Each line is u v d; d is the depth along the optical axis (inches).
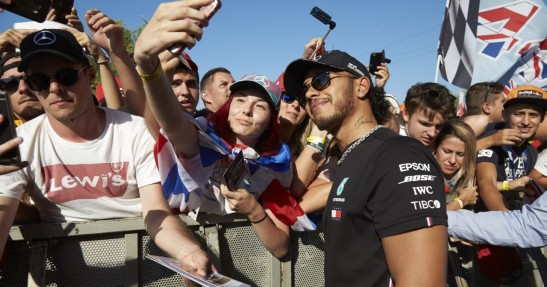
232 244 103.5
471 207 142.1
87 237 91.1
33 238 87.2
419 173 63.9
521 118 157.5
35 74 81.0
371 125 78.7
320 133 117.0
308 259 111.2
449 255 132.9
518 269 134.6
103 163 90.0
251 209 94.6
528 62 233.6
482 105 176.9
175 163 90.0
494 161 140.7
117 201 92.5
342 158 76.2
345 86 77.5
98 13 95.3
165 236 86.0
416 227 61.0
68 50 81.8
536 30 233.8
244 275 104.0
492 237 102.1
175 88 144.9
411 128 130.2
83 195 90.0
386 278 65.7
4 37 109.0
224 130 106.3
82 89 84.3
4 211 80.2
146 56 65.6
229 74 170.2
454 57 228.7
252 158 103.3
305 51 136.9
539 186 154.9
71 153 88.2
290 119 126.5
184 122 82.5
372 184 66.6
